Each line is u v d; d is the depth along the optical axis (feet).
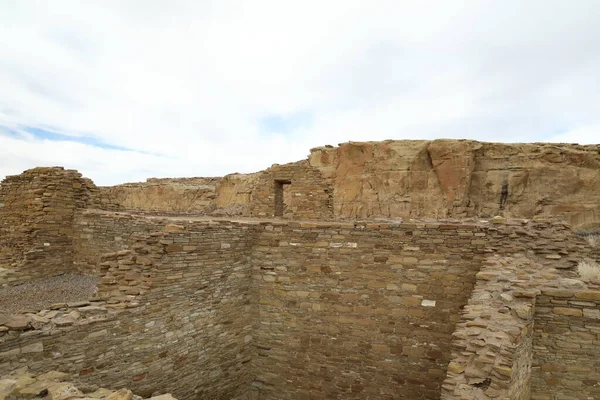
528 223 34.37
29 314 24.36
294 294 37.29
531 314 23.67
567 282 26.04
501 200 132.36
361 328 35.09
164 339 30.14
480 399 17.44
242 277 37.70
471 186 136.46
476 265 32.32
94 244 46.57
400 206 140.77
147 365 28.84
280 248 37.88
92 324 25.30
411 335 33.63
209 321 34.14
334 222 37.78
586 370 24.12
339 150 159.63
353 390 35.12
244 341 37.81
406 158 143.13
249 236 38.50
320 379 36.22
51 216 46.85
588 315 24.00
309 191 58.49
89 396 18.10
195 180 180.86
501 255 31.63
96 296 28.63
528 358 23.66
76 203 49.78
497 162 135.44
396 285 34.24
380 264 34.73
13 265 44.04
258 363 38.37
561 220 34.91
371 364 34.71
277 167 60.64
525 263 29.96
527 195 129.29
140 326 28.35
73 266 48.73
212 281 34.45
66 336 23.94
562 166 127.85
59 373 20.79
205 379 33.78
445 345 32.60
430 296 33.27
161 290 30.01
